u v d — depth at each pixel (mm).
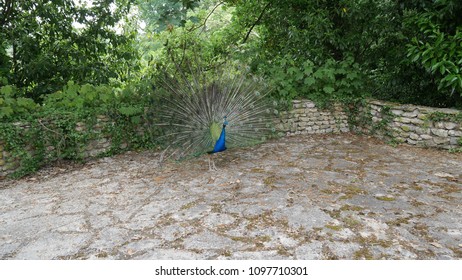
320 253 3408
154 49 14289
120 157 7207
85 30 9867
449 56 6492
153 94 6379
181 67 6598
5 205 4867
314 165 6246
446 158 6348
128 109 7266
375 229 3838
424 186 5059
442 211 4234
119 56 10320
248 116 6281
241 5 10977
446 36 7102
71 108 6938
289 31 9422
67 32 9500
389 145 7512
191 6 8250
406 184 5164
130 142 7633
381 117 7984
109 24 9695
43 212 4586
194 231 3938
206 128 5891
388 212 4246
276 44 10984
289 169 6062
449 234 3693
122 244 3705
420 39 7473
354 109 8828
